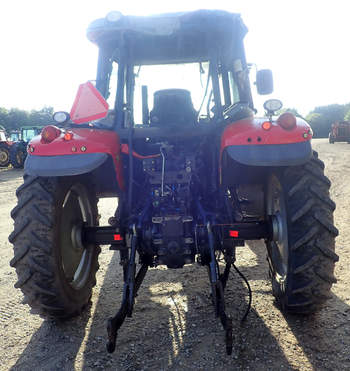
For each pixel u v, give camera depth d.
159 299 3.07
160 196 2.66
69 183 2.69
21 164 17.97
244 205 3.48
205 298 3.05
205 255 2.63
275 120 2.43
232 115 2.88
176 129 2.91
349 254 3.84
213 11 2.70
